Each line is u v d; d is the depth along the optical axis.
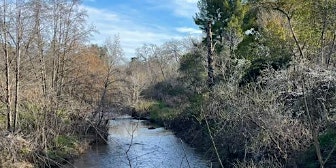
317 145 5.33
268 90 16.45
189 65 36.97
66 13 28.33
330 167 12.84
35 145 21.50
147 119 44.38
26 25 23.27
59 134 27.16
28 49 24.81
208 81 29.91
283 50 24.23
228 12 35.00
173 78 58.00
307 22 21.89
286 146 14.19
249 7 33.03
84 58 33.75
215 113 22.61
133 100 49.22
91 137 29.55
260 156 15.72
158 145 27.28
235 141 18.52
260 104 15.47
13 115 23.86
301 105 15.45
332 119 13.23
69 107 29.25
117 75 41.75
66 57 30.61
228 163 18.62
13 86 24.11
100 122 31.05
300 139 14.43
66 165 22.36
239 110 16.80
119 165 21.84
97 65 37.03
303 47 21.83
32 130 23.58
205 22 36.28
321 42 19.58
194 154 23.36
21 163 19.89
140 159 22.48
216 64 30.67
